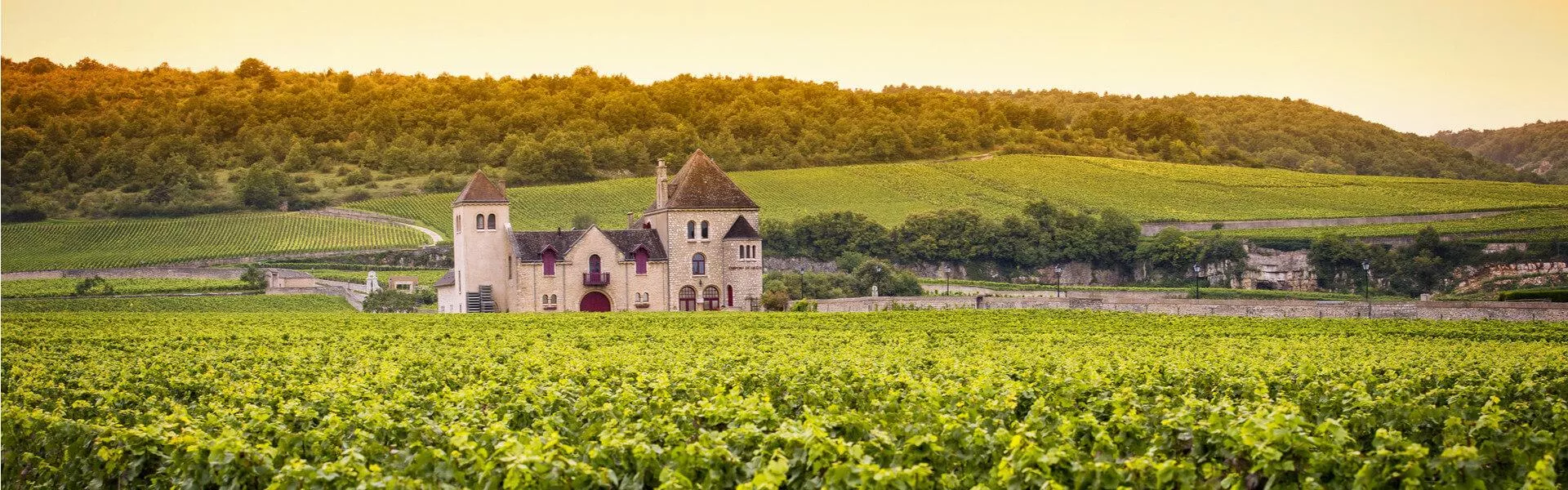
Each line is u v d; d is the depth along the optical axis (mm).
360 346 65500
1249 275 186000
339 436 27516
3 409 30984
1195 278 187875
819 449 21938
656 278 119125
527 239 117500
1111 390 33219
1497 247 179375
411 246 199750
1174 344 62594
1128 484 21656
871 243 192125
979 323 80188
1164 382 38656
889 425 26844
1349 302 91562
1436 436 27547
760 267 121562
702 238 120438
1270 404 28438
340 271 185125
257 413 28125
